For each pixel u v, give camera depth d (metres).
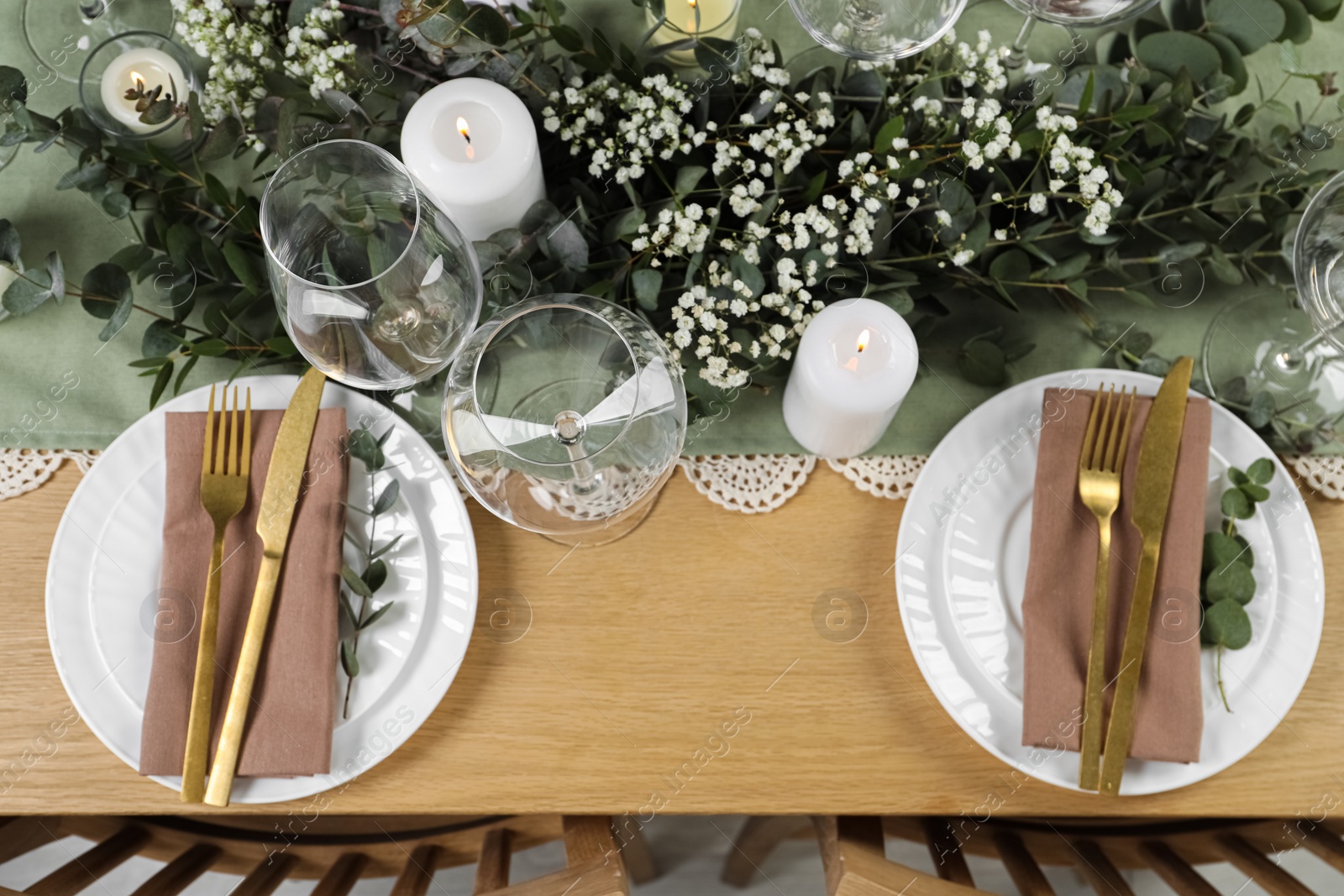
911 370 0.57
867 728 0.65
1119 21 0.66
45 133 0.66
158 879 0.77
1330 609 0.66
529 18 0.64
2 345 0.69
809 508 0.69
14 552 0.67
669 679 0.66
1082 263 0.67
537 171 0.62
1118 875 0.82
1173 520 0.63
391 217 0.57
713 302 0.60
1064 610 0.62
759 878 1.33
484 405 0.53
